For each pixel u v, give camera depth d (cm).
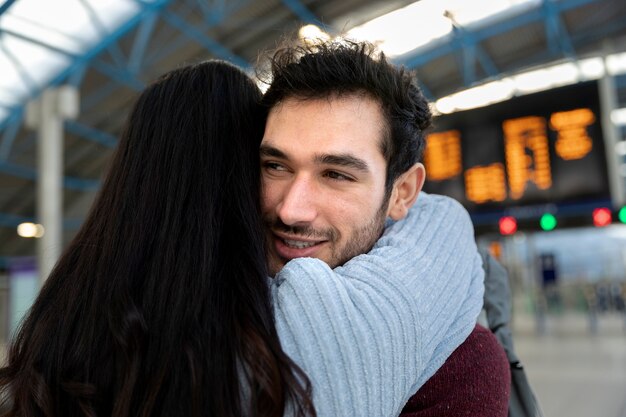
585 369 620
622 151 1852
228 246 80
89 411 72
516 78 1462
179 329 71
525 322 1218
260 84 102
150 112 93
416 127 96
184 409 68
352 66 85
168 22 1088
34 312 87
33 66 1117
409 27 1123
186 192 82
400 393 74
